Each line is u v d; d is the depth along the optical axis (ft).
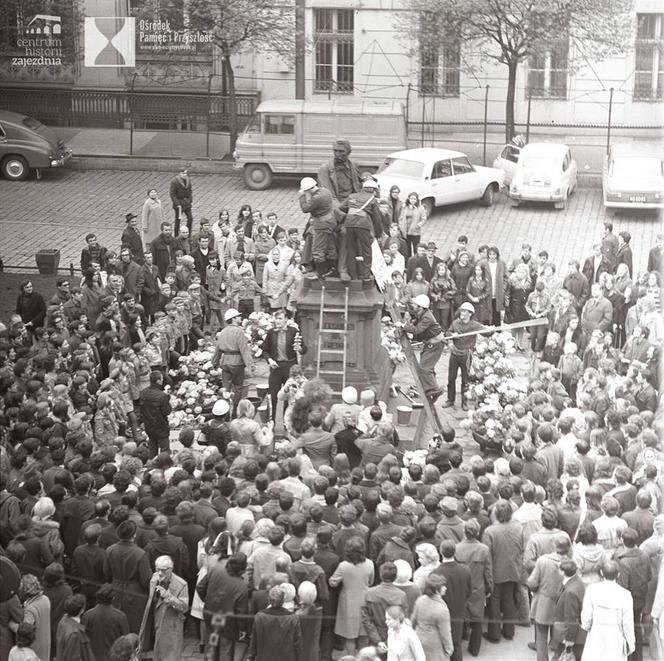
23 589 46.70
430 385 76.89
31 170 131.23
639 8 140.46
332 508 51.26
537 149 122.52
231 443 57.00
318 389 66.85
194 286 84.69
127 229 94.48
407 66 144.87
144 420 68.03
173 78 146.30
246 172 126.93
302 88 144.66
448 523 50.62
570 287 86.48
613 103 143.64
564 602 47.80
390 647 44.60
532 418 65.77
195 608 49.47
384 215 92.94
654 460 56.80
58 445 56.75
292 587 45.16
